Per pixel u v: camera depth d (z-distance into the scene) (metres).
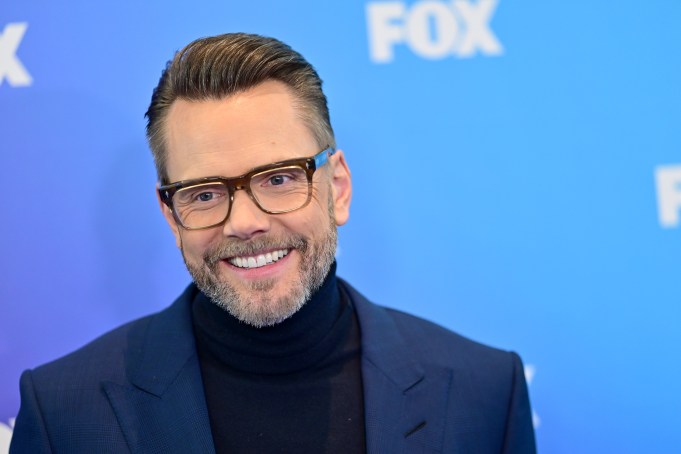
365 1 2.53
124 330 2.00
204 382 1.85
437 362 1.97
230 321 1.81
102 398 1.80
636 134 2.54
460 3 2.54
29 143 2.45
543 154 2.54
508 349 2.51
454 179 2.53
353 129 2.52
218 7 2.50
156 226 2.48
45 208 2.45
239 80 1.71
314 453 1.76
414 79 2.53
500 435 1.92
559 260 2.53
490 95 2.54
